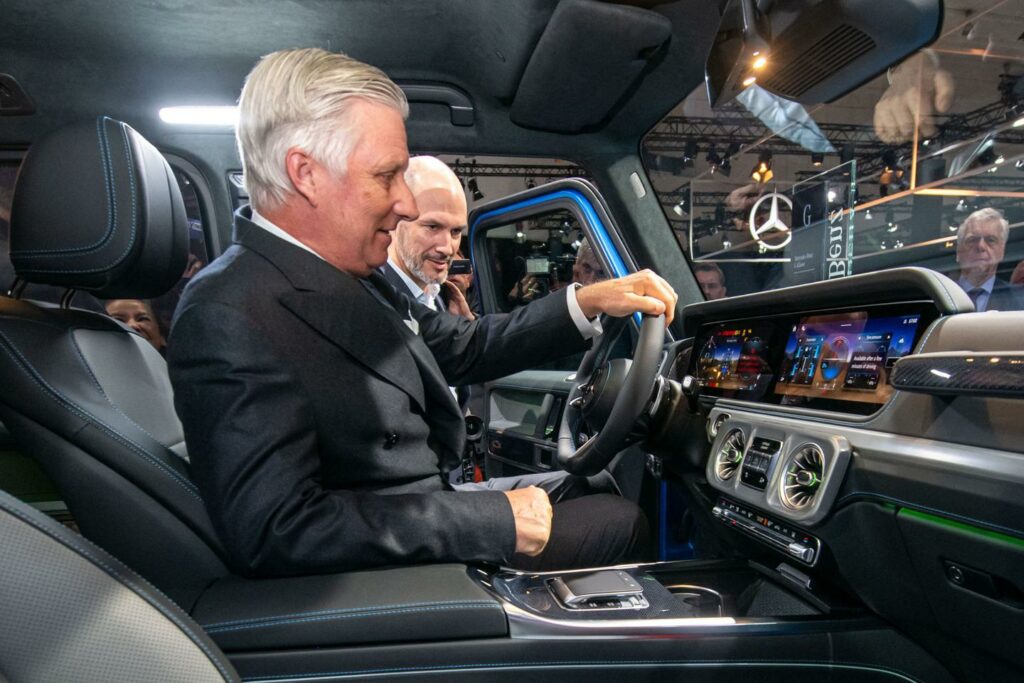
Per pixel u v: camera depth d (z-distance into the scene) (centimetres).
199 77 211
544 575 111
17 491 125
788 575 123
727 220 646
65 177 101
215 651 64
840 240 377
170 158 216
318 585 88
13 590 55
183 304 91
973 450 84
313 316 94
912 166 705
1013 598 86
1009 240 413
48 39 193
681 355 173
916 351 99
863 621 110
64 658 57
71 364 101
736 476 125
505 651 88
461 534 93
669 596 112
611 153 226
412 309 143
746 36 108
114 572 59
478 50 200
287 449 86
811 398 120
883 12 97
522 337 135
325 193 94
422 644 86
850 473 102
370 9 188
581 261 228
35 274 103
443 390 115
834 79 117
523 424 240
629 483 194
